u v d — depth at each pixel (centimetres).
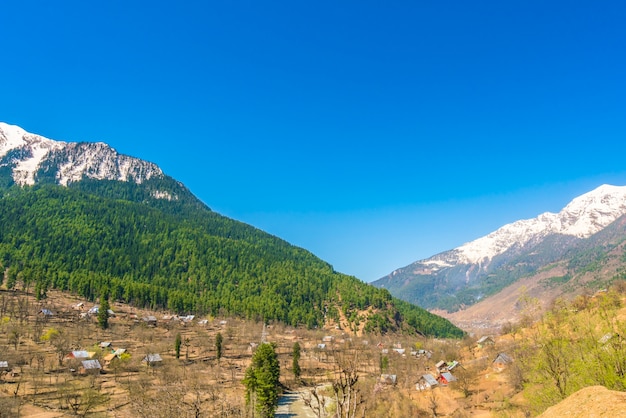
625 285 10175
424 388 12281
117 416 9319
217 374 14662
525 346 3684
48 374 12444
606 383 2909
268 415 9519
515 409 6212
